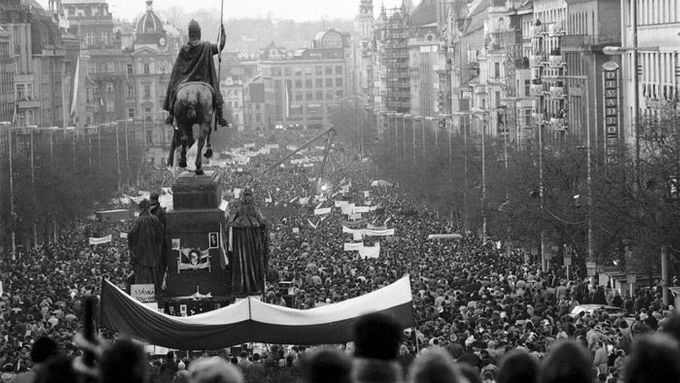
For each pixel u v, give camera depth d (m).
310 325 65.06
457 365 35.25
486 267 148.38
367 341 31.25
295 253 173.88
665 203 122.94
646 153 143.00
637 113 134.25
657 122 150.25
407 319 66.25
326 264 154.62
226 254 82.75
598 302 117.62
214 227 82.69
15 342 91.69
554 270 153.00
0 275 148.00
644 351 29.20
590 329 83.94
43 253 191.88
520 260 165.12
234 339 65.31
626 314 104.94
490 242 190.00
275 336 65.38
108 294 64.94
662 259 120.00
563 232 152.25
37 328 99.06
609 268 140.88
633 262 123.88
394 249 179.25
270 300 97.75
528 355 32.25
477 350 75.50
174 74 84.94
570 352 30.31
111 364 30.67
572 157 164.62
